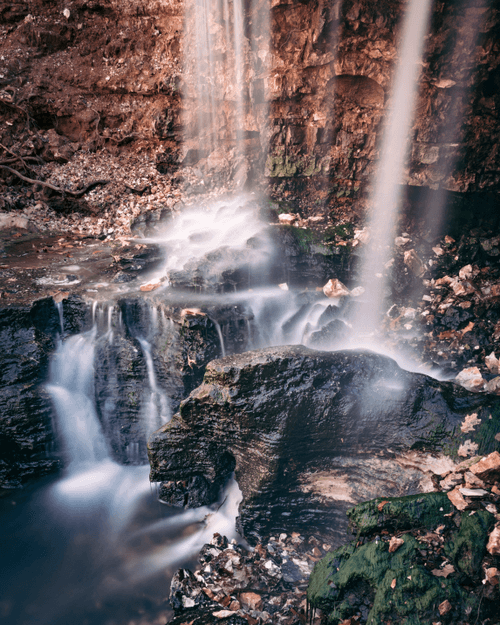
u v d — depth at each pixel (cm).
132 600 452
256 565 455
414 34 691
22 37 918
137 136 919
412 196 791
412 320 656
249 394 460
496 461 397
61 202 885
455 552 351
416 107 734
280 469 470
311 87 793
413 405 456
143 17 870
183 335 579
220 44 820
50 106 921
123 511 559
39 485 600
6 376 580
